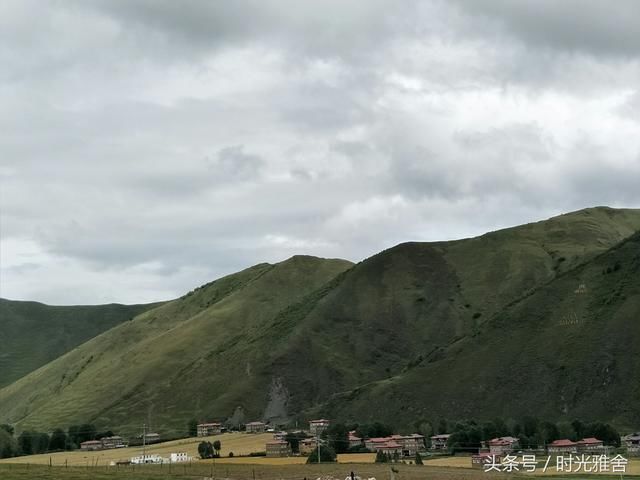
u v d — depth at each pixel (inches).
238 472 5876.0
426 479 5167.3
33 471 6102.4
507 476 5324.8
